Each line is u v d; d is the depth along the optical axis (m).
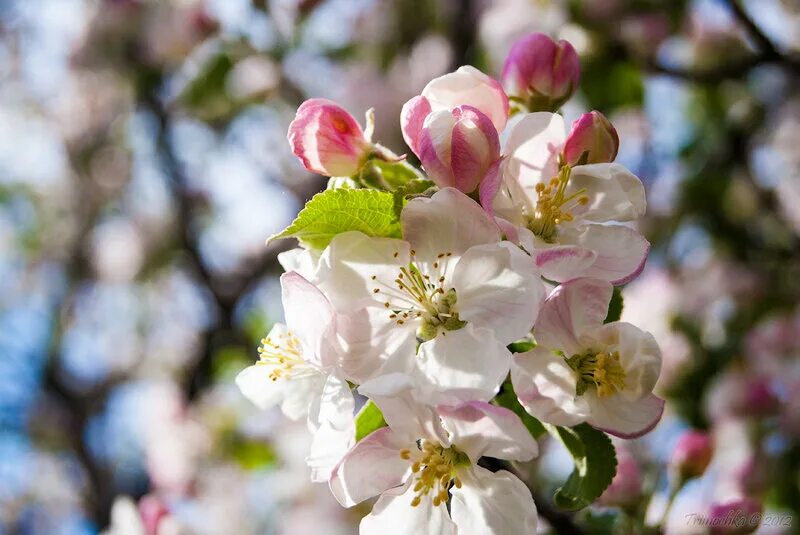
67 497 1.14
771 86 0.79
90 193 1.18
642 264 0.35
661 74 0.64
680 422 0.63
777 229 0.76
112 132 1.15
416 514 0.34
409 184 0.35
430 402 0.33
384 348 0.34
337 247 0.34
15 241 1.24
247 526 0.77
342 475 0.34
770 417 0.60
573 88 0.40
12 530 1.14
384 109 0.75
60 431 1.10
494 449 0.33
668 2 0.67
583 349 0.34
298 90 0.77
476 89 0.35
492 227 0.34
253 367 0.37
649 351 0.33
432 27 0.79
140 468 1.00
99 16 0.97
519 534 0.34
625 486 0.43
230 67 0.72
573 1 0.67
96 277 1.15
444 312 0.34
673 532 0.45
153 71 0.93
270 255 0.92
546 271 0.34
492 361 0.33
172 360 1.07
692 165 0.78
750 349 0.66
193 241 0.92
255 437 0.78
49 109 1.21
